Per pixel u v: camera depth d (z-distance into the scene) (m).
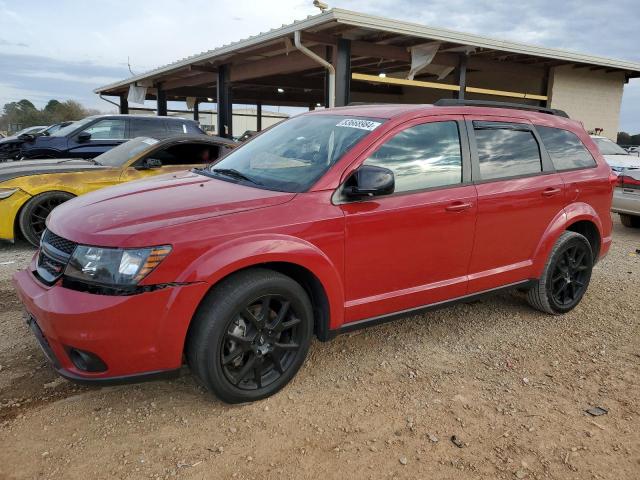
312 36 10.29
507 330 4.33
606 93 16.69
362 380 3.45
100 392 3.22
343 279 3.31
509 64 14.25
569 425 3.01
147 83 20.08
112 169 6.94
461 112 3.94
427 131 3.71
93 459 2.63
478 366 3.69
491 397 3.29
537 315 4.67
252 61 13.93
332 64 11.12
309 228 3.11
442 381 3.47
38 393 3.20
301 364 3.30
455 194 3.73
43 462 2.60
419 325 4.37
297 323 3.21
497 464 2.67
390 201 3.43
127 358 2.72
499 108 4.33
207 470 2.57
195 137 7.55
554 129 4.59
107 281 2.68
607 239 5.00
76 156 10.16
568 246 4.53
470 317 4.58
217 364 2.91
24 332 4.01
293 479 2.53
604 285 5.61
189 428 2.89
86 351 2.68
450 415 3.08
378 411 3.10
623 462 2.71
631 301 5.10
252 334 3.06
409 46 11.46
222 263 2.81
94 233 2.79
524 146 4.29
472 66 13.42
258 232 2.95
